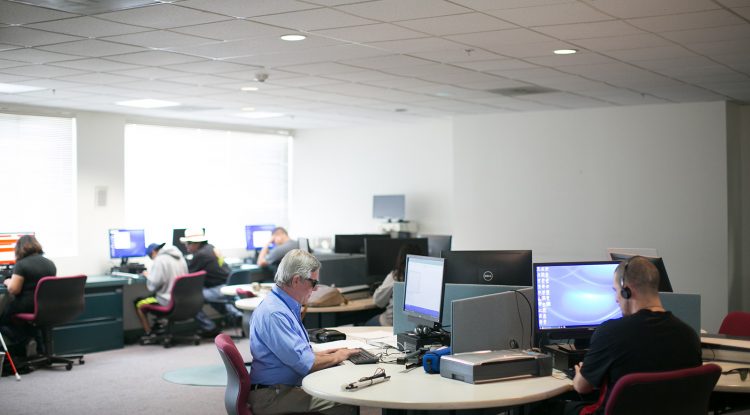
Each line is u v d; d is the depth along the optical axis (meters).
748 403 3.45
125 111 8.50
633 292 2.92
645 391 2.67
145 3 3.89
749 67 5.91
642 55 5.44
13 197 7.82
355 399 2.89
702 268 7.80
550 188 8.66
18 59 5.48
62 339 7.27
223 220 10.00
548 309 3.57
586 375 2.90
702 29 4.61
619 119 8.23
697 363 2.87
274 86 6.86
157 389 5.95
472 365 3.09
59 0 3.81
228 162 10.07
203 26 4.46
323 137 10.76
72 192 8.27
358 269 6.51
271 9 4.06
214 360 7.12
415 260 4.04
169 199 9.34
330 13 4.16
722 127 7.71
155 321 8.21
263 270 9.16
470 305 3.43
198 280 7.74
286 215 10.92
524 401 2.90
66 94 7.19
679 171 7.91
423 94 7.41
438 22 4.39
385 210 9.95
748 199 8.36
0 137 7.73
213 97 7.54
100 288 7.64
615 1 3.93
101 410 5.33
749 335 4.35
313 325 5.83
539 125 8.72
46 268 6.70
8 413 5.25
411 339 3.74
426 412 3.50
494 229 9.03
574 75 6.30
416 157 9.99
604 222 8.33
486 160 9.08
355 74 6.24
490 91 7.21
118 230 8.27
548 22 4.41
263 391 3.38
